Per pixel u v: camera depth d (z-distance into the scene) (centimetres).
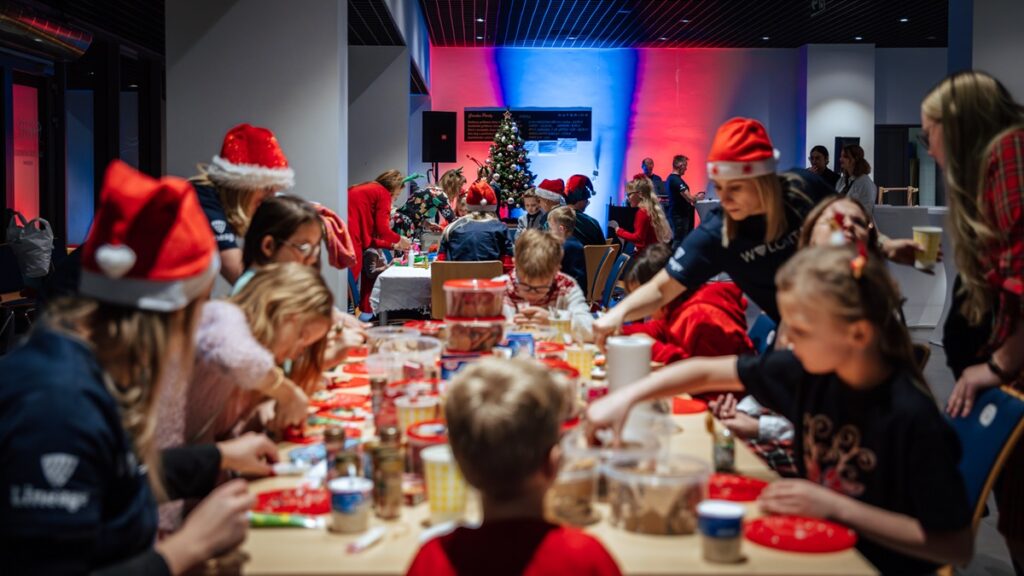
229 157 346
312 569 145
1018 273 234
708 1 1254
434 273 601
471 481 131
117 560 139
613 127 1720
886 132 1706
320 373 248
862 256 167
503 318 276
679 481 159
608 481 174
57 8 1032
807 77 1648
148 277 139
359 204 747
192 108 566
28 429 127
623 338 247
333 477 183
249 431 223
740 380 200
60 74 1133
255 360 199
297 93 566
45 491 126
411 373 252
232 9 562
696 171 1723
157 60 1417
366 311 784
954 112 249
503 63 1708
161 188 141
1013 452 251
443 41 1653
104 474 134
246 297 211
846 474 179
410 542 157
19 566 126
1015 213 234
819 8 1205
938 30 1500
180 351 148
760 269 311
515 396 128
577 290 413
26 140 1100
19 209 1088
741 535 149
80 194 1484
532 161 1723
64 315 139
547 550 123
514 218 1480
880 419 172
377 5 888
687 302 332
